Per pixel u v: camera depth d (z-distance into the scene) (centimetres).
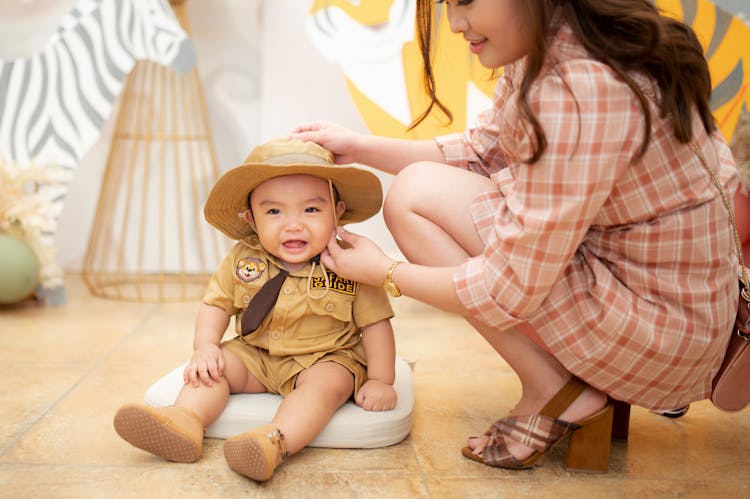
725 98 199
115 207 267
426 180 112
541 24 86
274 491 100
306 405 111
